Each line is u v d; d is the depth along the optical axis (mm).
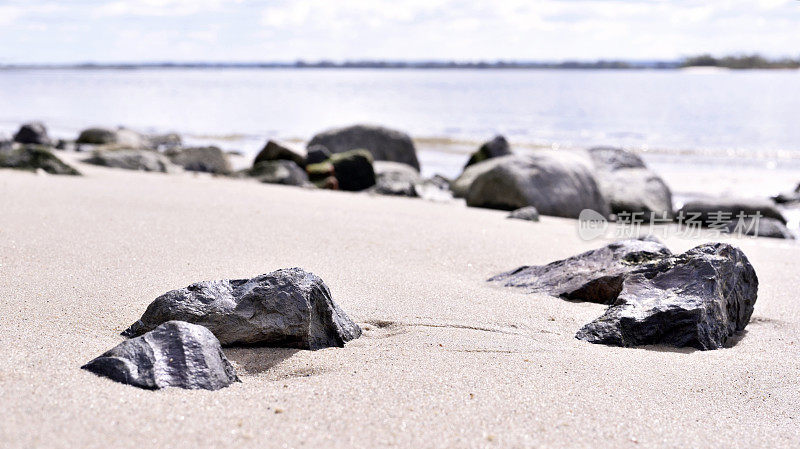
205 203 4039
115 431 2322
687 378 2637
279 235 3492
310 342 2662
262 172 5789
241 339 2639
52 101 22078
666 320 2803
